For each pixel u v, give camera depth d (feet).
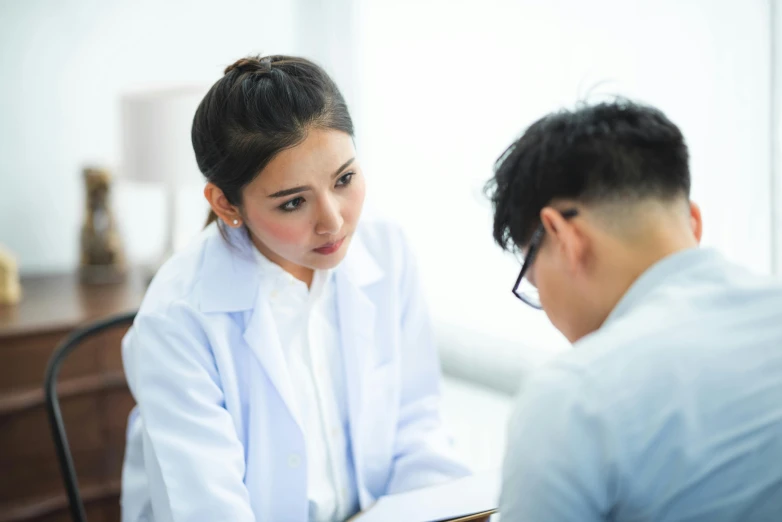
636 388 2.05
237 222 3.40
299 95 3.02
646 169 2.26
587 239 2.31
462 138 7.88
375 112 8.86
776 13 5.17
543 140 2.36
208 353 3.48
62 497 6.64
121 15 8.45
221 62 9.08
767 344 2.09
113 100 8.52
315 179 3.06
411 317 4.14
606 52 6.39
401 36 8.41
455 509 3.04
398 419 4.11
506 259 7.63
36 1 8.00
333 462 3.75
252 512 3.27
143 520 3.77
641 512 2.05
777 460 1.97
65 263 8.51
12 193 8.17
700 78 5.73
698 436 2.00
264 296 3.59
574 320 2.46
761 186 5.45
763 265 5.49
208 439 3.27
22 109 8.09
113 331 6.72
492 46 7.43
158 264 7.66
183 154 7.34
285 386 3.51
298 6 9.48
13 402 6.31
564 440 2.04
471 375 8.12
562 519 2.02
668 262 2.27
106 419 6.77
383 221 4.11
